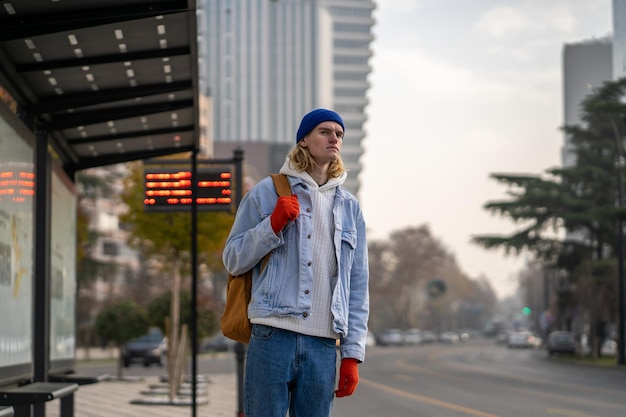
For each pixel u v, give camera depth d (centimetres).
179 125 1207
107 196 6281
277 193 452
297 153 454
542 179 6525
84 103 996
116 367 5047
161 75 977
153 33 846
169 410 2019
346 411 1989
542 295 15400
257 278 448
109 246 11719
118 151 1311
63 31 784
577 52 9212
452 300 19900
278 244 436
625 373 4231
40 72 922
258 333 440
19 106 988
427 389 2802
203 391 2562
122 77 970
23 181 941
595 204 6431
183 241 2738
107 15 773
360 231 465
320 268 443
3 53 856
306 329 437
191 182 1391
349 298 459
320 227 447
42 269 1034
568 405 2123
